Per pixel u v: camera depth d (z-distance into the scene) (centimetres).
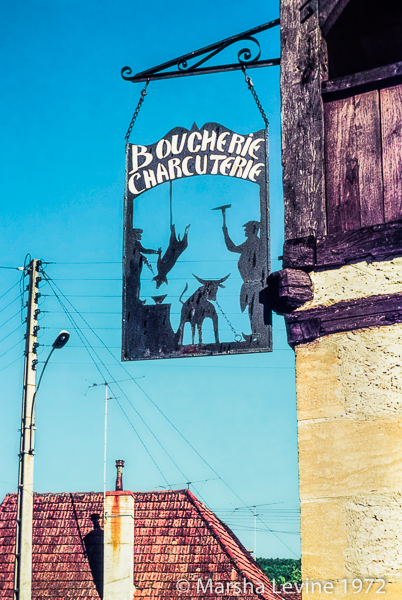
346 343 473
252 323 541
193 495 1636
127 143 598
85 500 1662
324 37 548
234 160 575
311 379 475
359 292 480
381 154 506
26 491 1167
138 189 588
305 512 454
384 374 459
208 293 554
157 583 1466
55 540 1580
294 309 495
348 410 461
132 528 1483
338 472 453
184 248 568
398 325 464
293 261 502
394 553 430
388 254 480
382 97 515
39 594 1479
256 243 554
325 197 514
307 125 529
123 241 579
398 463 442
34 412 1207
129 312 564
